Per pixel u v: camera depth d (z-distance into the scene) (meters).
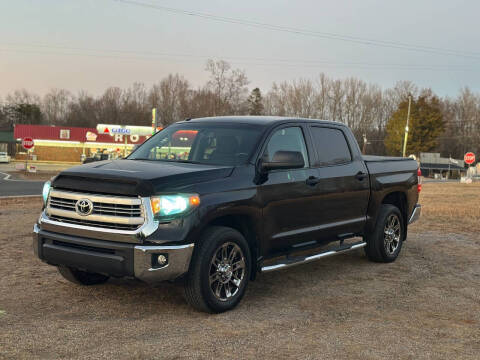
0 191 20.28
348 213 6.60
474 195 20.97
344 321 4.78
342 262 7.49
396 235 7.69
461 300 5.64
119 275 4.56
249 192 5.14
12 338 4.04
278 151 5.34
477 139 93.75
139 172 4.77
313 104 92.81
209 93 86.06
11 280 5.89
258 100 108.06
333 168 6.36
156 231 4.48
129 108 107.69
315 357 3.85
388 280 6.46
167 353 3.83
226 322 4.63
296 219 5.76
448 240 9.54
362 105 93.62
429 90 98.69
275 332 4.39
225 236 4.84
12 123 120.38
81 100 113.44
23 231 9.21
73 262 4.75
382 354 3.96
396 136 86.75
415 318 4.95
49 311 4.80
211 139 5.71
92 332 4.24
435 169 81.12
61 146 68.62
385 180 7.26
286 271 6.83
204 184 4.80
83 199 4.71
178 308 5.01
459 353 4.05
